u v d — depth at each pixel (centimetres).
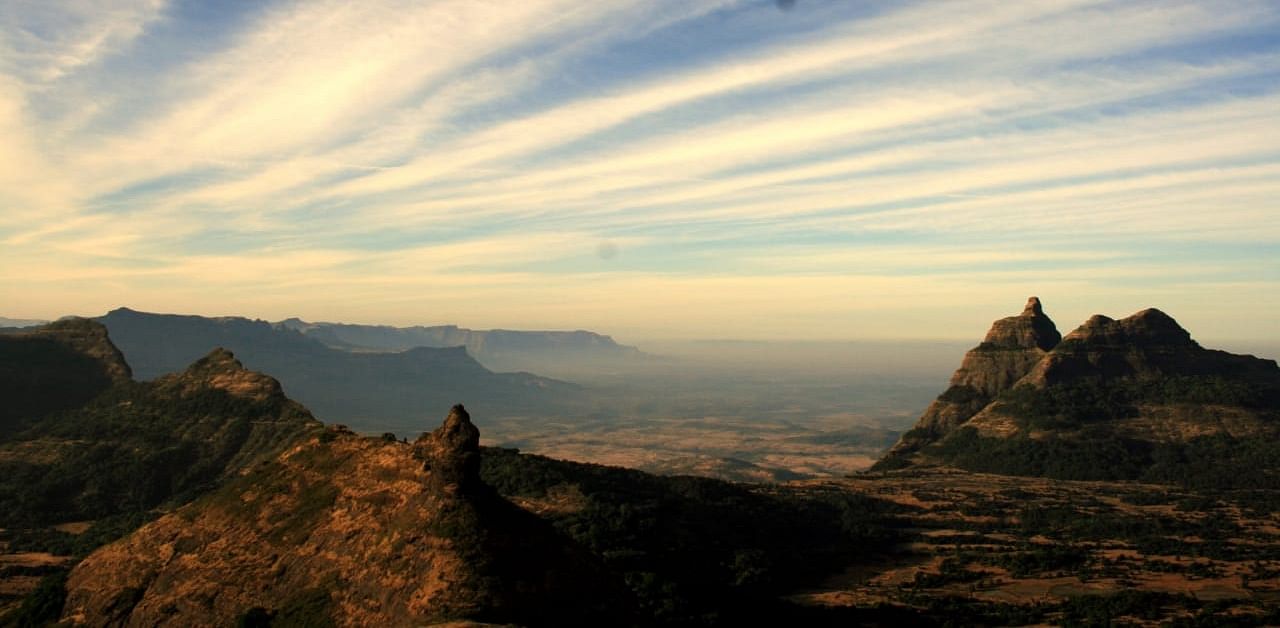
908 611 13638
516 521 8606
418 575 7750
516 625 7112
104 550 9925
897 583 15562
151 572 9206
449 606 7388
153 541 9625
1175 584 15362
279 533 8938
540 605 7769
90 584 9456
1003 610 13888
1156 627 12938
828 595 14462
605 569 8825
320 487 9375
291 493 9531
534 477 15862
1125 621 13238
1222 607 13788
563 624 7712
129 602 8925
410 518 8325
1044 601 14425
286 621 7831
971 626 13188
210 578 8681
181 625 8362
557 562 8331
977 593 15025
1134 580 15662
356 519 8619
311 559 8456
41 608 9456
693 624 11369
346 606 7794
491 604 7494
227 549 8994
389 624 7438
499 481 15775
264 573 8500
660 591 11950
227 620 8169
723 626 11694
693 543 14550
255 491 9781
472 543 7950
